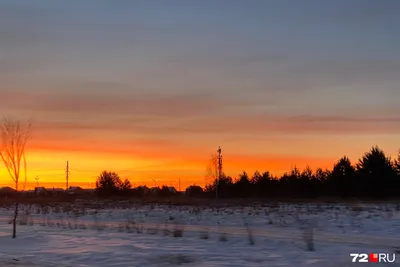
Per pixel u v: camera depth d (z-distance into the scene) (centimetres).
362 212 3384
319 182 6944
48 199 7831
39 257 1552
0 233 2353
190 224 2909
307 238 1869
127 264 1388
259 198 6538
